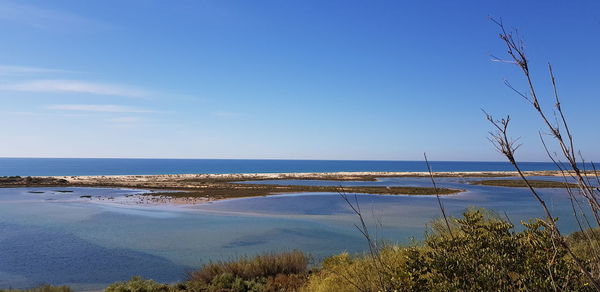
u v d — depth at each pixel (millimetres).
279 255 13742
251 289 11117
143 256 18188
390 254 5172
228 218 29828
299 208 35781
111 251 19125
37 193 51000
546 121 1522
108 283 14305
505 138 1546
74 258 17750
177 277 14930
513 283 3262
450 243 3723
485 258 3381
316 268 13172
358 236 22594
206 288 11398
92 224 26875
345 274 7059
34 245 20297
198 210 34406
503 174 114000
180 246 20281
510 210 31844
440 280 3350
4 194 49531
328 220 28578
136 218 29656
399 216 29828
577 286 2924
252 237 22609
